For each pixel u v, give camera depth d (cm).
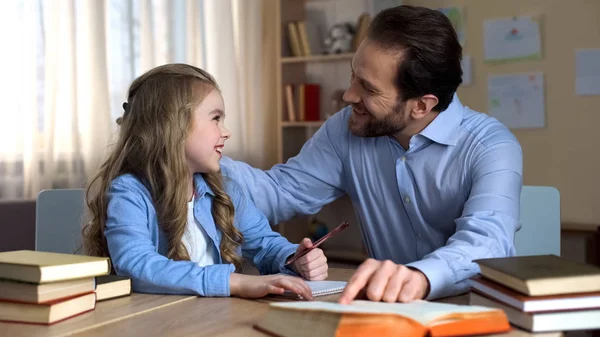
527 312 89
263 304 111
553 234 166
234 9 392
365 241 181
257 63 398
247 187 172
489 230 128
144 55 326
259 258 156
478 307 90
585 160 347
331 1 401
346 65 399
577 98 347
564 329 89
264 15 414
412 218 166
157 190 142
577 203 349
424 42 143
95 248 144
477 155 152
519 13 359
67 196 182
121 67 315
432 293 110
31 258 104
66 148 290
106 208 141
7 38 268
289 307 88
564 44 349
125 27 316
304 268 136
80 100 296
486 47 366
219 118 149
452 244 125
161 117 142
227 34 375
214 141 146
